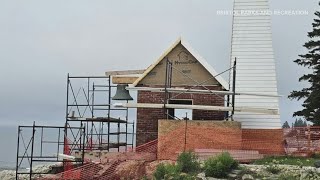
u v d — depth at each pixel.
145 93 28.23
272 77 28.41
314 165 21.09
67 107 28.98
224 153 21.06
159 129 24.66
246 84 28.48
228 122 24.69
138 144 27.97
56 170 34.88
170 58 28.12
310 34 39.81
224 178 19.59
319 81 38.53
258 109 26.88
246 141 25.80
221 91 26.62
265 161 23.11
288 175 19.39
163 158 24.30
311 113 37.94
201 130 24.58
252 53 28.81
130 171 23.22
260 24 29.03
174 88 26.97
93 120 28.17
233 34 29.22
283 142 26.61
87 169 24.12
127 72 29.94
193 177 19.50
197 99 27.92
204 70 27.86
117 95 28.81
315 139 26.25
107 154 24.77
